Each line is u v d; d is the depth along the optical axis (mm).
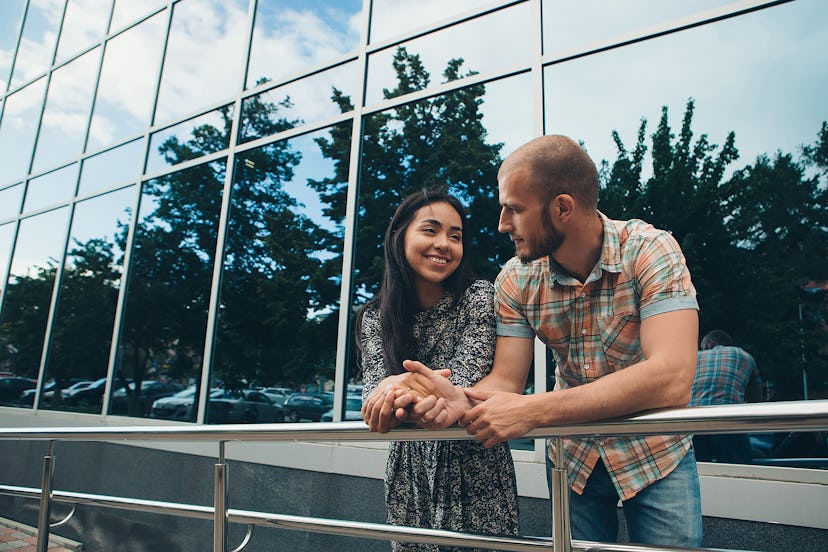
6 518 4594
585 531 1312
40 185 5617
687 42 2438
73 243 5016
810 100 2162
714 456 2016
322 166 3543
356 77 3510
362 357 1380
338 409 3055
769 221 2160
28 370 5016
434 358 1303
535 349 2469
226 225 3896
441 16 3223
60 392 4645
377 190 3252
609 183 2508
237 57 4230
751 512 1868
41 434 1753
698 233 2281
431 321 1314
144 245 4410
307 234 3484
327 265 3344
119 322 4336
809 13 2201
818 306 2023
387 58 3420
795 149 2158
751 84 2279
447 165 3016
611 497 1314
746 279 2158
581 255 1210
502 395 986
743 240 2195
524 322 1298
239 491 3170
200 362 3768
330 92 3633
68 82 5684
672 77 2451
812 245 2068
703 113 2355
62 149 5492
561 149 1130
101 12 5539
